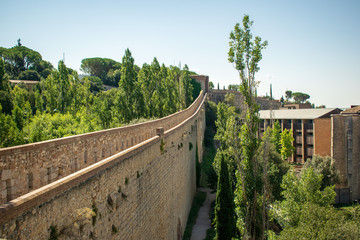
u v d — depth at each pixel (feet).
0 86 170.81
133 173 42.37
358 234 55.98
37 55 395.55
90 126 102.58
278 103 442.91
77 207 26.18
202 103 232.53
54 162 31.83
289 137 201.57
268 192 63.62
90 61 409.69
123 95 134.82
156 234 55.62
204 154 201.16
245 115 69.72
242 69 68.64
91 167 29.37
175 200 78.74
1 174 24.70
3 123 69.05
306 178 83.20
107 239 32.32
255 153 69.15
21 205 19.17
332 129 155.53
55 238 22.63
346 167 153.99
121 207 36.86
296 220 75.00
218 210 76.23
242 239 66.59
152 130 71.67
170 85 190.19
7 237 17.95
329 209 66.13
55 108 183.32
